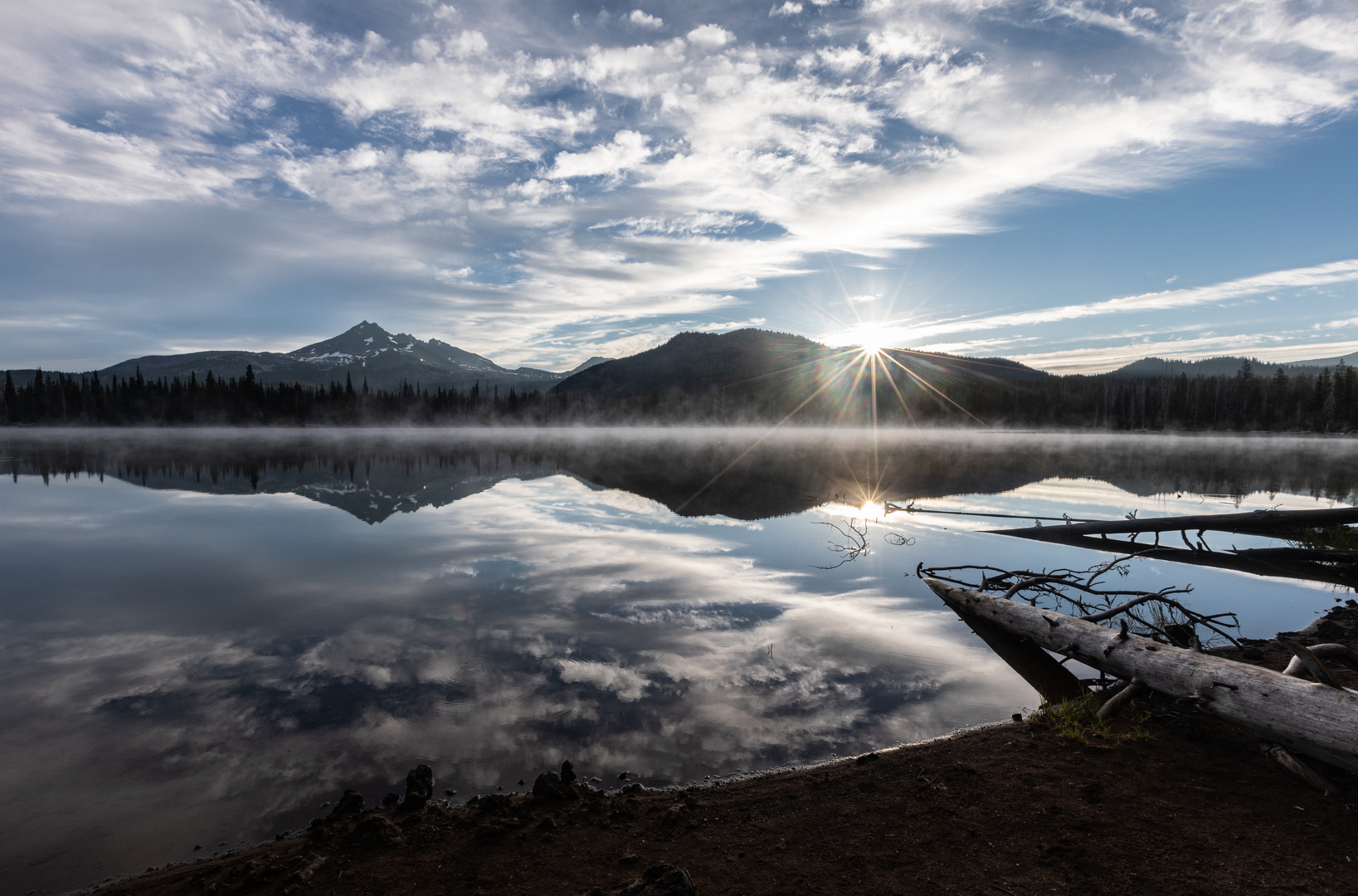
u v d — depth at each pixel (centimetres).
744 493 2414
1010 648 736
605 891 312
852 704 571
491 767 463
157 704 572
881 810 401
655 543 1373
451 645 719
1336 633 746
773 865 342
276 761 473
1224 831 372
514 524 1641
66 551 1320
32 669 662
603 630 774
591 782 441
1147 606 895
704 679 622
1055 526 1577
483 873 337
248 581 1044
